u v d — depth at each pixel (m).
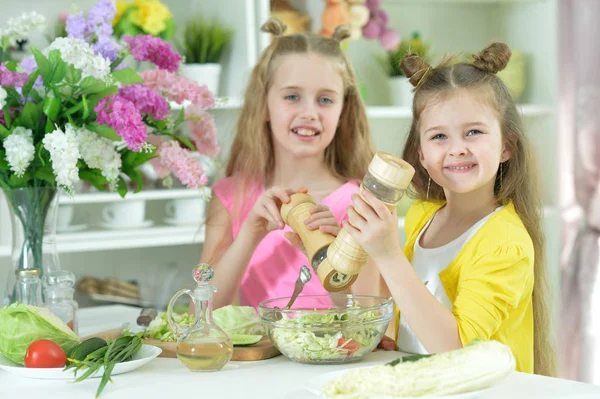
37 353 1.13
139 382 1.09
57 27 2.58
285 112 1.83
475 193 1.40
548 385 1.03
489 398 0.97
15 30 1.58
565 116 3.09
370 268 1.69
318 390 0.96
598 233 3.03
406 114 2.86
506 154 1.40
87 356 1.12
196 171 1.57
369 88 3.11
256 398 0.99
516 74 3.02
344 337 1.15
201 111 1.66
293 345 1.16
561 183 3.08
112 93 1.44
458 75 1.36
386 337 1.31
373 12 2.95
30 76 1.45
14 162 1.39
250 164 1.95
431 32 3.22
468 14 3.26
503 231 1.31
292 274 1.84
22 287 1.36
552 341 1.78
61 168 1.37
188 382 1.08
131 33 2.51
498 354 0.97
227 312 1.28
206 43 2.61
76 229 2.53
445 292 1.36
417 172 1.51
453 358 0.95
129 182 2.54
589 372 2.99
